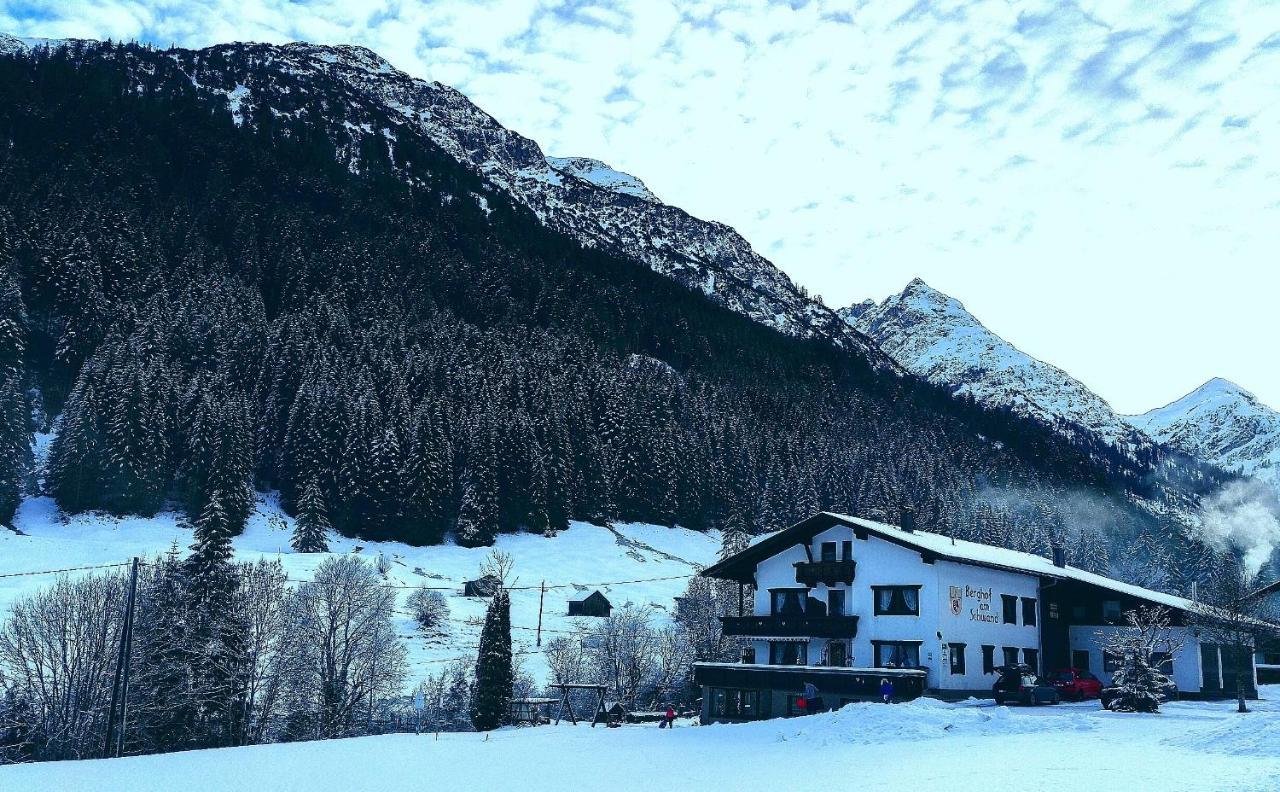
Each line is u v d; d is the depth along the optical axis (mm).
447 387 188500
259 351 179375
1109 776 21375
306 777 30422
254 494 149500
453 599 114875
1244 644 47062
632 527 174875
